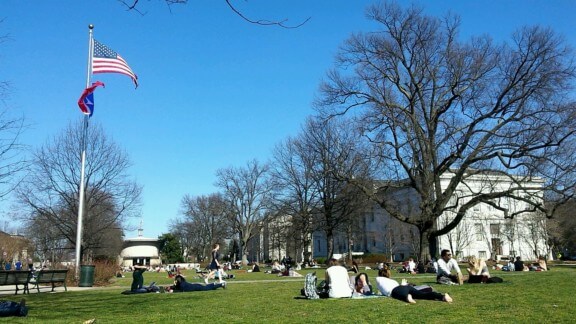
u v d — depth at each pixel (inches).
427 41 1366.9
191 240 4640.8
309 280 547.5
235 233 3523.6
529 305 425.4
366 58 1402.6
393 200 2214.6
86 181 1584.6
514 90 1255.5
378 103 1363.2
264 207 2955.2
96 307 500.4
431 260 1274.6
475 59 1302.9
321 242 4510.3
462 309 413.7
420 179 1488.7
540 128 1203.2
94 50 1072.8
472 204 1348.4
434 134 1396.4
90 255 1920.5
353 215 2110.0
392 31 1381.6
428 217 1393.9
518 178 1644.9
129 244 3164.4
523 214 2630.4
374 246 3430.1
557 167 1213.7
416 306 441.1
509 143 1257.4
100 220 1775.3
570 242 2746.1
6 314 423.2
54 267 1091.3
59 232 1807.3
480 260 710.5
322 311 426.0
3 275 699.4
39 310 478.3
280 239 2869.1
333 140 2021.4
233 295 618.5
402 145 1412.4
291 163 2271.2
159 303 530.3
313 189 2197.3
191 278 1244.5
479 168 1405.0
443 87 1373.0
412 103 1406.3
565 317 355.9
